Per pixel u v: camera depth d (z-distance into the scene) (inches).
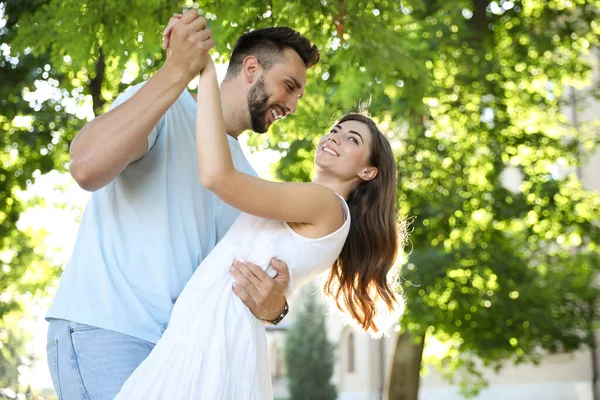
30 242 508.1
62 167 447.5
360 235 139.6
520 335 436.5
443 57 434.9
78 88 399.2
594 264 484.7
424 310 418.6
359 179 139.3
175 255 120.3
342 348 1149.7
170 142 123.7
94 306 115.3
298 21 263.1
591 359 796.0
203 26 112.3
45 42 276.1
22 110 409.1
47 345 119.8
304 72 134.2
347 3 260.5
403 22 319.9
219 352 111.3
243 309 115.0
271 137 385.4
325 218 122.8
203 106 113.3
